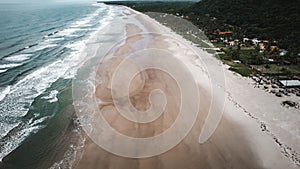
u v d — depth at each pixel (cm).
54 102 1583
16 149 1148
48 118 1402
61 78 1978
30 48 3028
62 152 1109
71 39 3603
